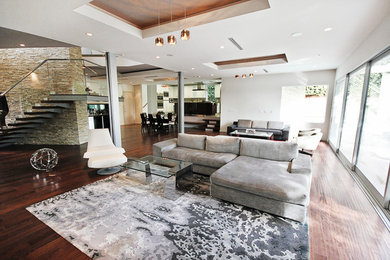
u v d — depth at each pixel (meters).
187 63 5.55
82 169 3.85
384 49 2.73
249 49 4.10
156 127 9.56
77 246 1.79
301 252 1.71
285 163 3.05
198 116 11.00
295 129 7.52
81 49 6.36
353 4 2.26
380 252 1.72
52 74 6.02
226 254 1.69
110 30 3.05
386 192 2.39
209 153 3.67
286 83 7.38
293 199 2.09
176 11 2.88
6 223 2.12
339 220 2.20
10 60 6.12
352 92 4.52
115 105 4.55
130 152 5.17
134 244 1.81
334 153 5.19
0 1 2.16
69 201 2.60
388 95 2.77
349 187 3.07
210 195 2.74
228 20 2.70
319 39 3.47
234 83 8.48
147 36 3.38
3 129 5.69
